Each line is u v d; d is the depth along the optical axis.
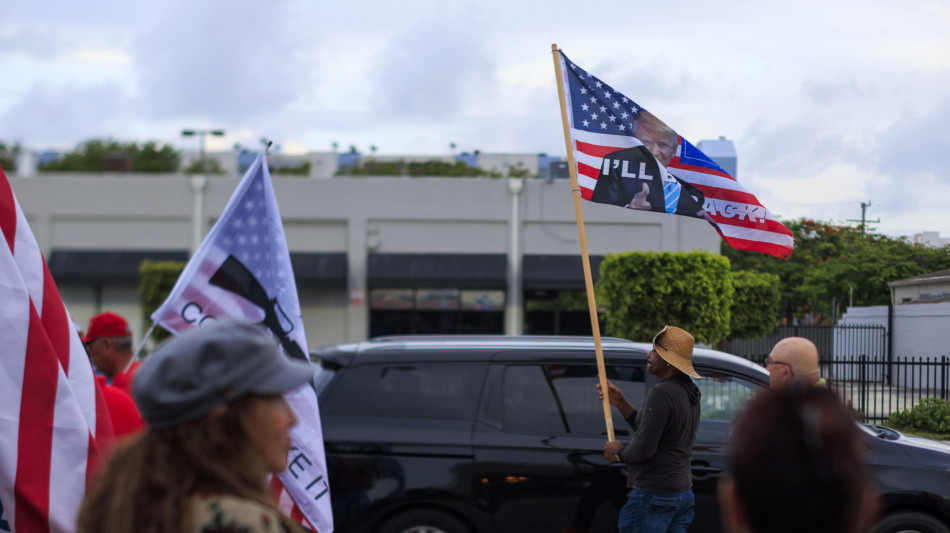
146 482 1.51
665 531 4.35
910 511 4.96
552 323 26.44
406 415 5.13
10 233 3.27
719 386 5.29
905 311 10.31
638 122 5.53
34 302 3.28
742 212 5.51
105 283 27.14
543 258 26.36
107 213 27.53
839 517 1.26
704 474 5.04
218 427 1.55
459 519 5.04
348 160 43.16
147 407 1.55
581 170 5.46
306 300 27.03
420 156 38.41
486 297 26.64
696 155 5.52
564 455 5.03
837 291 11.25
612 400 4.97
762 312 15.70
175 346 1.58
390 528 5.01
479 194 26.64
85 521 1.56
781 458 1.29
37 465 3.05
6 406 3.04
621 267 16.23
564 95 5.39
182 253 27.42
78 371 3.36
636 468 4.42
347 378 5.24
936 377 9.59
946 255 10.12
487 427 5.10
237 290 4.38
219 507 1.49
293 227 27.22
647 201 5.46
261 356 1.61
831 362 10.32
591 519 4.98
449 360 5.29
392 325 26.80
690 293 15.70
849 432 1.31
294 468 4.04
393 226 26.98
